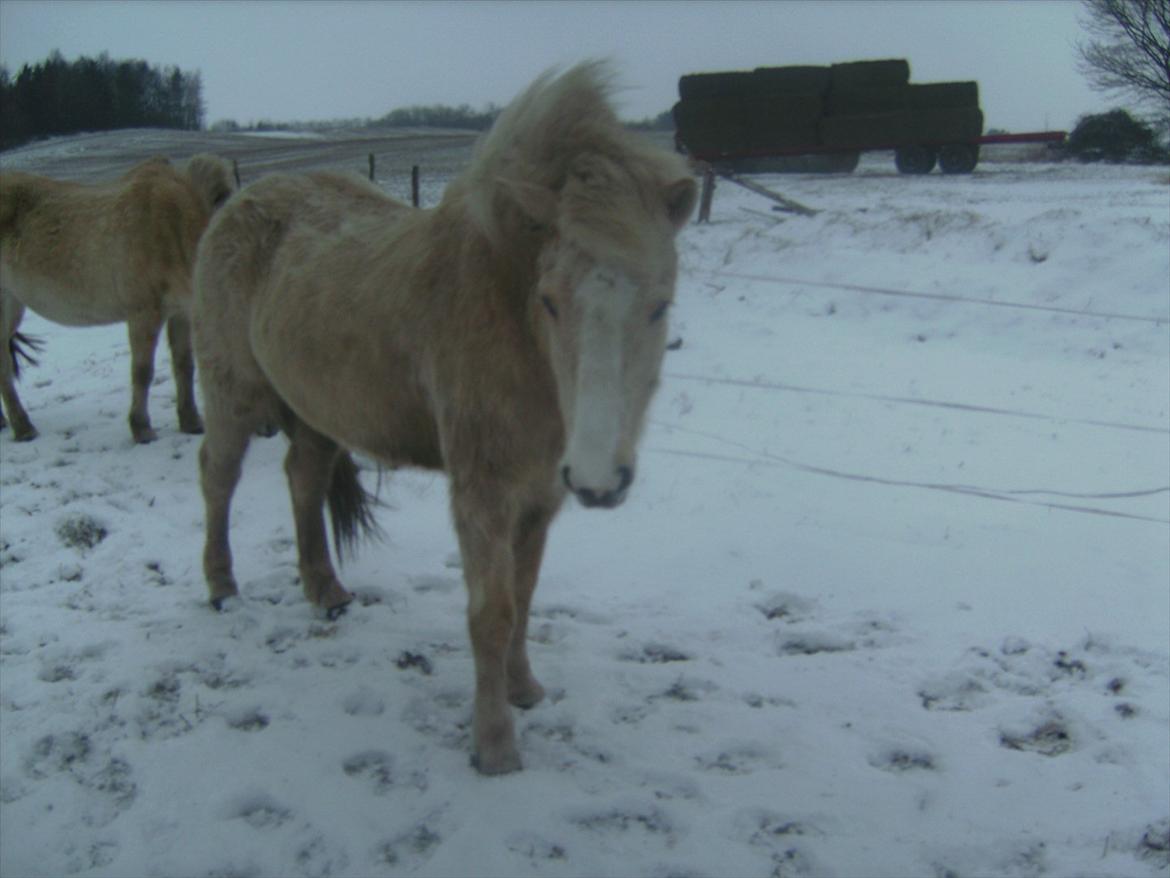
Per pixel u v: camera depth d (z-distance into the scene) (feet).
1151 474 19.54
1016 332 30.32
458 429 10.57
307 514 14.90
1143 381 25.82
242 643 14.07
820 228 41.65
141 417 23.76
